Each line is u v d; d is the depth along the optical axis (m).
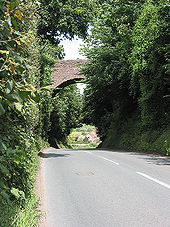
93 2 22.86
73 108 49.28
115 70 23.44
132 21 22.14
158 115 19.20
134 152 18.31
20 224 3.10
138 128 22.48
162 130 18.33
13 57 2.63
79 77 31.52
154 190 6.29
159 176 7.97
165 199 5.53
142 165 10.48
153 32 17.19
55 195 6.08
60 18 22.55
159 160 12.24
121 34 21.28
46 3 22.22
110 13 22.25
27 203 4.23
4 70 2.61
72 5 22.11
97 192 6.23
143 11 18.64
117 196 5.83
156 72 18.59
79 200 5.62
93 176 8.21
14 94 2.27
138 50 18.22
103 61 23.38
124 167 9.98
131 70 21.36
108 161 12.06
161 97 18.81
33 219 3.80
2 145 2.61
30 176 5.39
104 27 22.98
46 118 23.20
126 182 7.20
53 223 4.30
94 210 4.93
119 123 28.67
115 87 25.30
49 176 8.50
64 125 43.25
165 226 4.05
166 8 16.86
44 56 12.92
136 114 25.39
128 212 4.75
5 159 2.75
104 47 23.62
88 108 36.00
